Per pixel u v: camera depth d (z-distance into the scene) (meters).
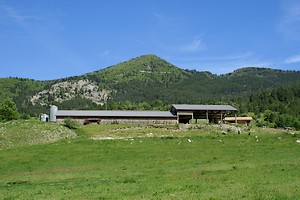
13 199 32.72
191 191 31.83
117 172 50.84
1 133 93.00
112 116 123.81
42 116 132.62
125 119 124.56
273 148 71.56
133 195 31.33
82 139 90.06
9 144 87.38
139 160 62.41
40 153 72.81
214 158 61.09
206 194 29.92
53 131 96.94
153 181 39.56
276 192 29.62
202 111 128.00
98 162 62.16
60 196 33.00
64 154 71.06
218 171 46.25
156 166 55.25
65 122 108.62
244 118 154.38
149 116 125.06
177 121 125.75
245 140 84.38
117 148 76.62
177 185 35.44
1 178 50.62
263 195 28.55
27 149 78.19
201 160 59.38
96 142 84.38
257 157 60.16
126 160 62.97
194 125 110.94
